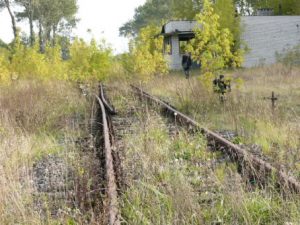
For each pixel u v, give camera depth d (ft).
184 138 26.40
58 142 29.84
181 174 18.75
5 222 14.85
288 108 39.45
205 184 18.44
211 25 43.45
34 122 34.83
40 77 79.36
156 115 34.30
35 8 227.81
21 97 46.06
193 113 38.09
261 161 19.84
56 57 85.87
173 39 134.62
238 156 21.52
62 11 244.22
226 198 16.11
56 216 15.80
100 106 44.24
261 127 29.63
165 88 63.98
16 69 83.56
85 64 76.89
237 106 38.27
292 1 165.37
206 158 22.80
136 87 65.16
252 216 14.98
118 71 87.30
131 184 17.83
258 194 16.56
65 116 40.42
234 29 126.00
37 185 19.86
